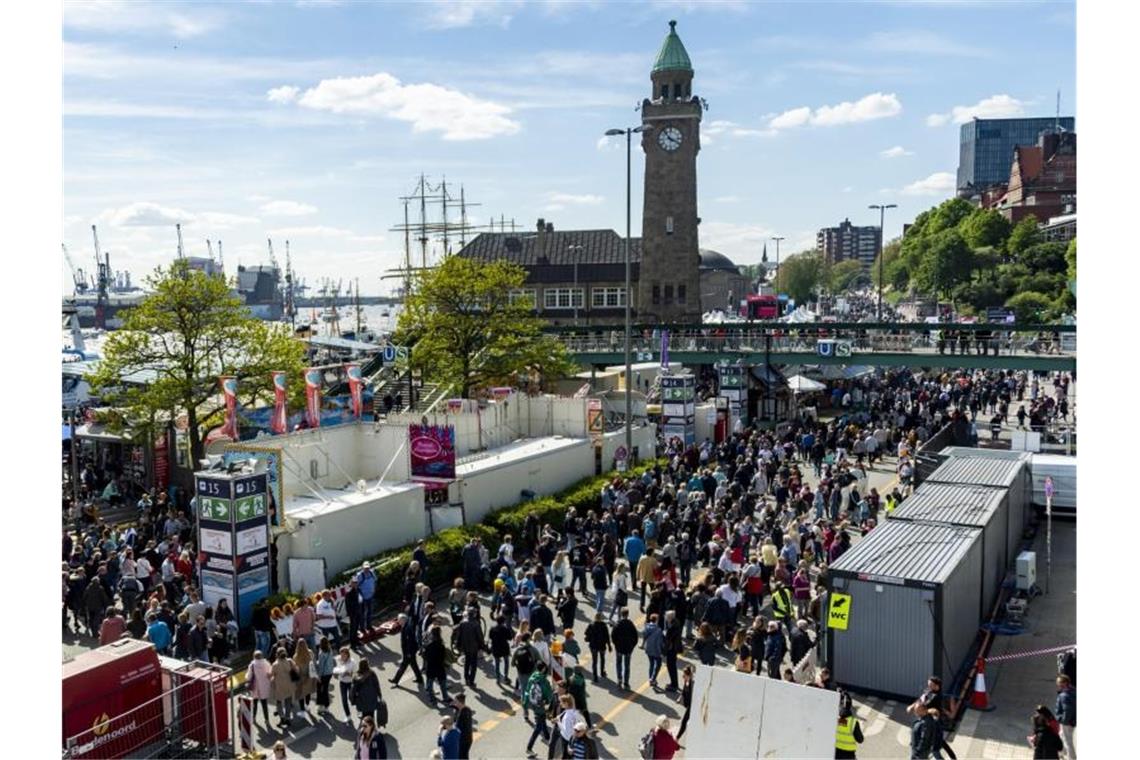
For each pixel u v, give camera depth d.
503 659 24.38
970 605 25.39
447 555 31.78
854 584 22.72
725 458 46.84
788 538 29.30
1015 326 69.50
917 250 180.75
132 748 16.17
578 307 112.75
